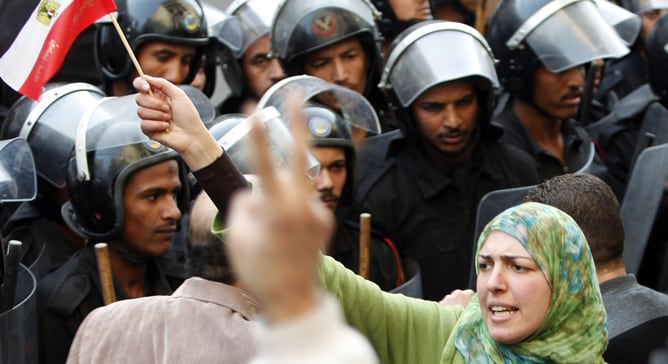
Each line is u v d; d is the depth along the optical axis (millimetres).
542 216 3912
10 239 6641
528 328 3881
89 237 6145
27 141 6449
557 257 3873
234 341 3736
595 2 8305
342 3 7848
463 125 7219
